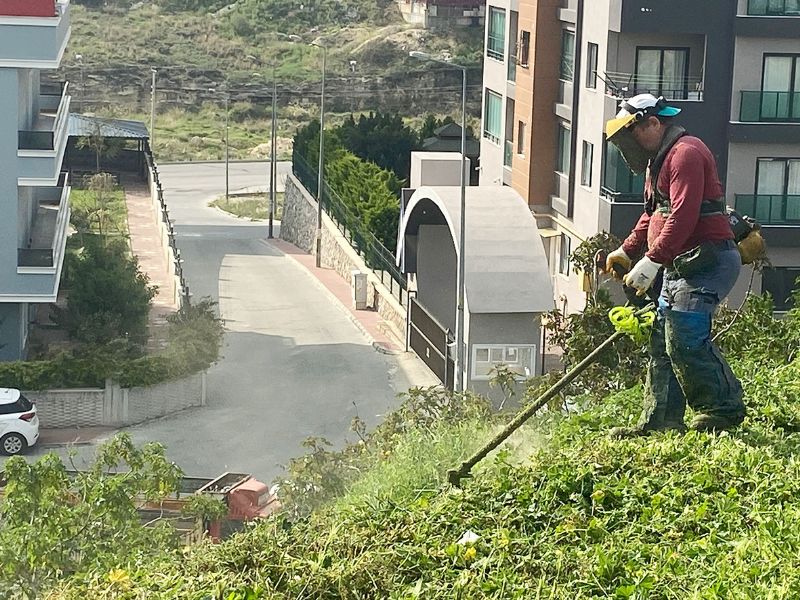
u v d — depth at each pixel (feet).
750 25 128.67
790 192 132.16
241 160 292.81
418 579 25.71
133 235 182.09
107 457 58.90
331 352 145.38
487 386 120.78
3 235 118.01
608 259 33.19
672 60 132.87
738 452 30.35
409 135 223.30
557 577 25.09
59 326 128.67
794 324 55.16
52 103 149.48
